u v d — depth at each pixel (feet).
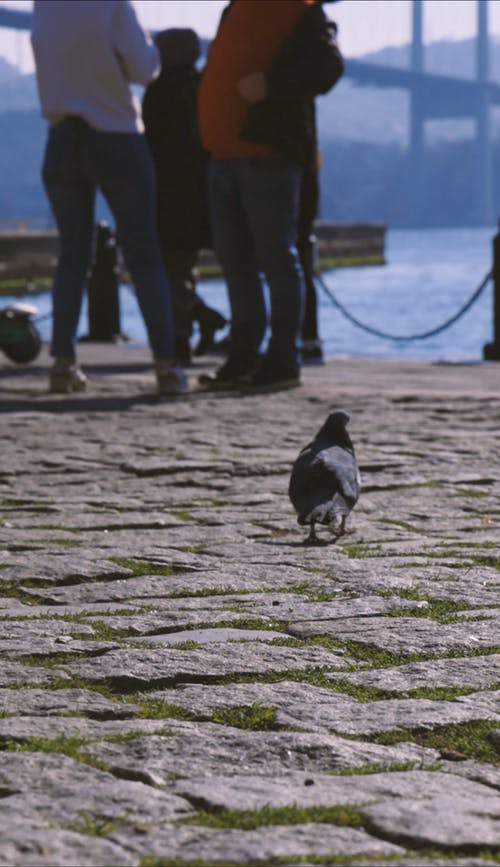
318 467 25.12
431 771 13.93
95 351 78.79
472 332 101.45
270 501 31.81
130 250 52.95
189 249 65.51
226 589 22.82
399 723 15.39
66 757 14.25
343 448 26.05
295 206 54.08
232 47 52.54
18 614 21.40
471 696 16.35
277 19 51.96
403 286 199.41
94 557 25.62
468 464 36.37
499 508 30.45
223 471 36.11
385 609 21.01
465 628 19.70
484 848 11.80
